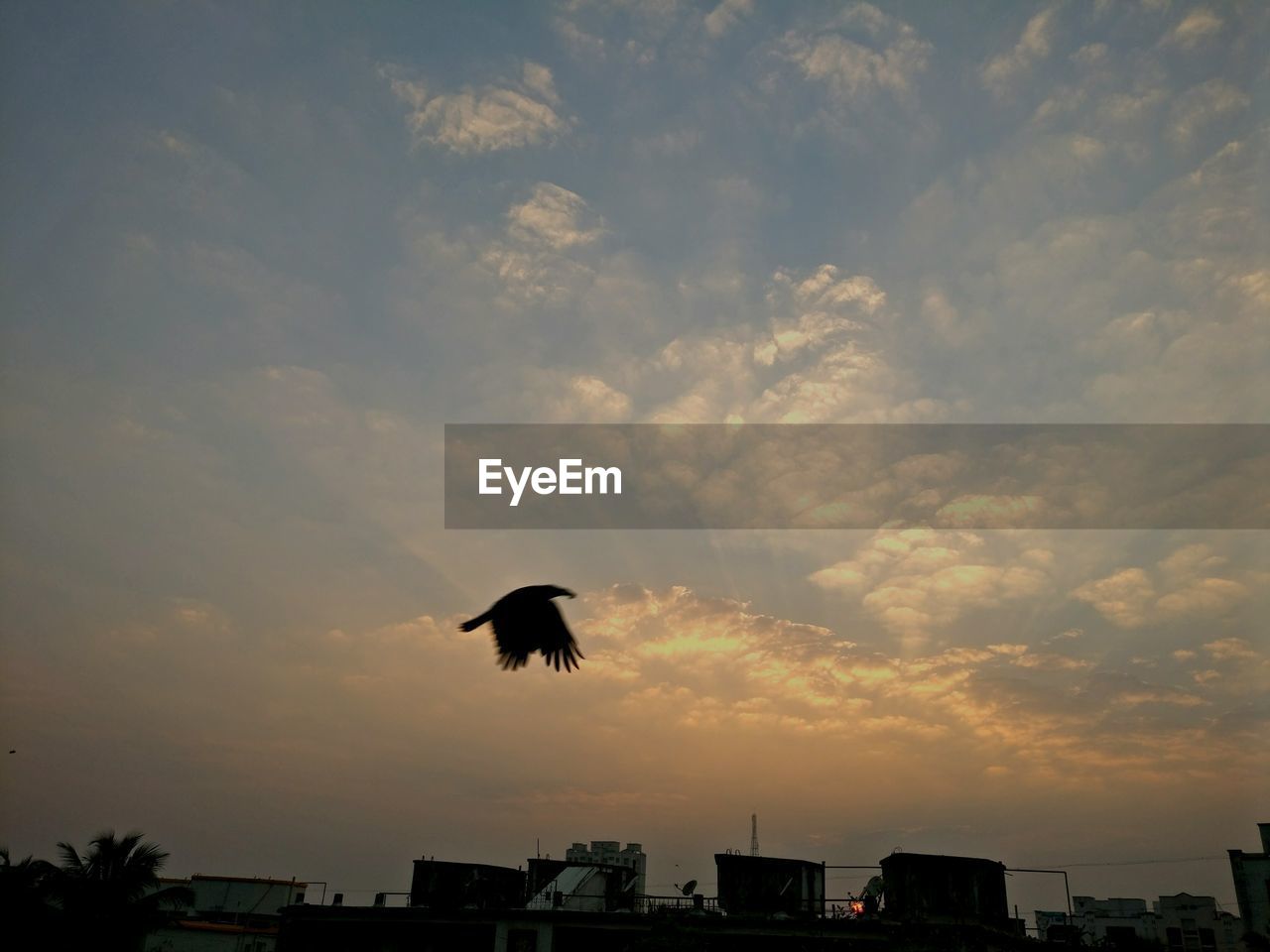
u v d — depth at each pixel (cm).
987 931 3575
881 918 3766
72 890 4550
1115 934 5197
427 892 4828
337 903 4856
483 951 4338
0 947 4362
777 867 4128
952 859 3741
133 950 4775
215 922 6738
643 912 4203
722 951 3831
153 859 4806
